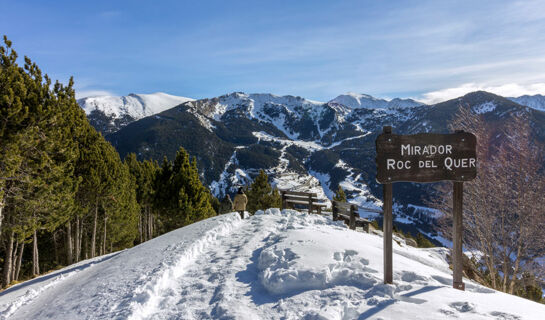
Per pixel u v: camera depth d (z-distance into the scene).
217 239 8.45
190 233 9.41
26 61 14.80
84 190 21.22
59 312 5.31
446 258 11.71
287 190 13.77
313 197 12.66
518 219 10.57
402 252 8.51
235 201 12.35
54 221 17.75
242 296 4.49
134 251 9.40
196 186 29.41
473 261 11.84
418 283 4.50
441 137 4.98
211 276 5.54
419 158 4.95
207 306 4.34
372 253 5.76
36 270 20.39
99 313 4.65
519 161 10.25
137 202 38.06
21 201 15.36
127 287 5.51
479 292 4.53
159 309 4.49
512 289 10.81
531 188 10.05
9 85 13.16
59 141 16.11
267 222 9.92
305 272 4.62
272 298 4.38
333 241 6.37
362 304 3.84
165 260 6.61
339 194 37.88
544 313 3.64
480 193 11.00
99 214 27.05
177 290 5.07
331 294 4.20
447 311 3.54
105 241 28.27
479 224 11.27
